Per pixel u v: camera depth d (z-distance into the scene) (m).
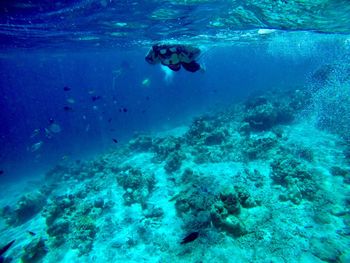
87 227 9.10
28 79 96.44
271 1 10.84
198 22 16.34
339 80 21.05
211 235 7.07
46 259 8.44
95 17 15.15
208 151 13.20
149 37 22.27
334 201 7.85
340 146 12.27
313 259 5.95
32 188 19.86
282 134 14.86
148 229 8.33
